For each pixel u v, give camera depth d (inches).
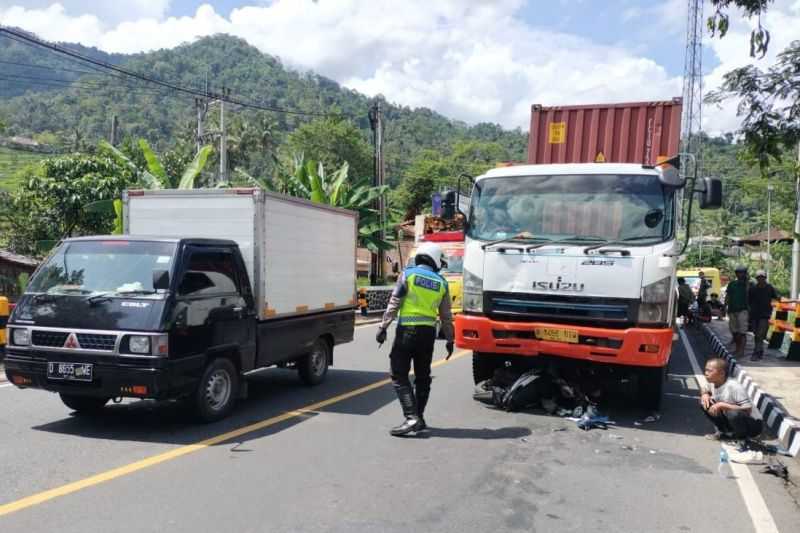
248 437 244.5
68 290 250.4
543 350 283.6
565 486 201.0
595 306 275.3
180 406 294.0
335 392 338.3
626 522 173.9
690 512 183.0
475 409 305.7
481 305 295.7
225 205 296.2
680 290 631.8
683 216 310.0
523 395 297.6
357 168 2768.2
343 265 382.0
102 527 157.8
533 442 250.4
